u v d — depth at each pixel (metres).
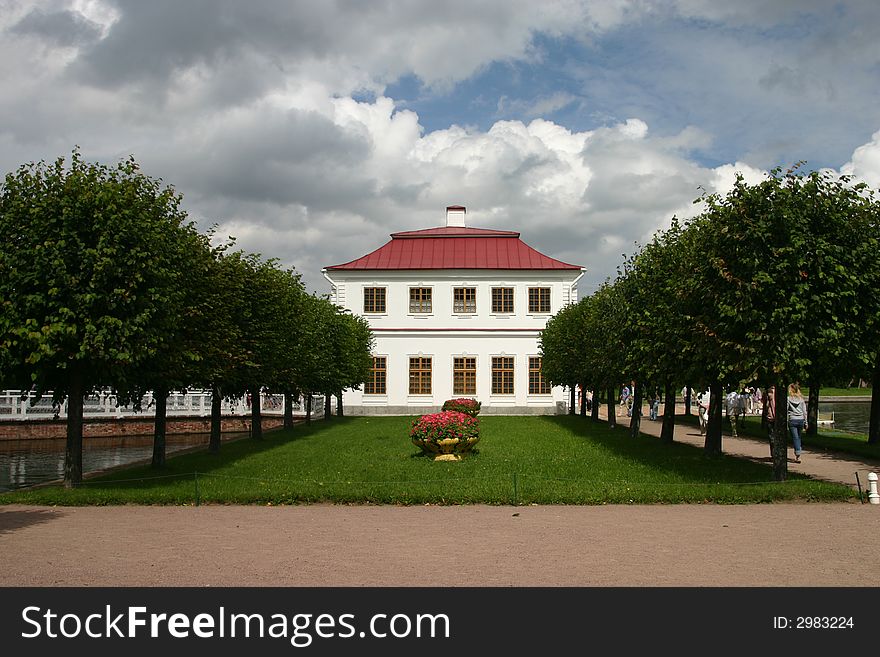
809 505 12.58
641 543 9.59
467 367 50.53
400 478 15.65
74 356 14.02
